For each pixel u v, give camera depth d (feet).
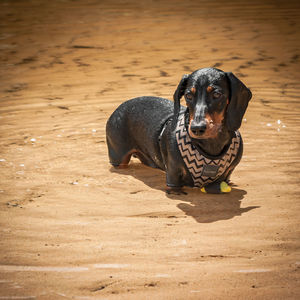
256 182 24.56
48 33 69.05
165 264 16.75
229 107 20.84
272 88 43.78
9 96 43.32
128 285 15.47
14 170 26.66
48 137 32.40
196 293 14.93
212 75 20.58
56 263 16.94
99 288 15.33
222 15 76.54
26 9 87.15
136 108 25.72
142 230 19.48
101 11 83.25
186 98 21.09
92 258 17.26
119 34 67.00
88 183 24.84
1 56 58.23
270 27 67.92
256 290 15.05
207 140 21.47
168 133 22.81
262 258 17.10
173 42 61.98
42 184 24.71
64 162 27.91
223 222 20.11
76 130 33.81
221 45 59.93
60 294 15.05
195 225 19.86
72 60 55.77
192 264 16.71
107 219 20.59
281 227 19.56
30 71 51.96
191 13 78.79
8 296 14.94
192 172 22.24
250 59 54.08
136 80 47.09
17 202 22.50
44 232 19.42
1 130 34.04
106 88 44.78
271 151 28.99
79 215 21.04
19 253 17.69
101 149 30.14
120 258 17.22
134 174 26.12
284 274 15.99
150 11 81.71
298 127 33.50
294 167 26.48
